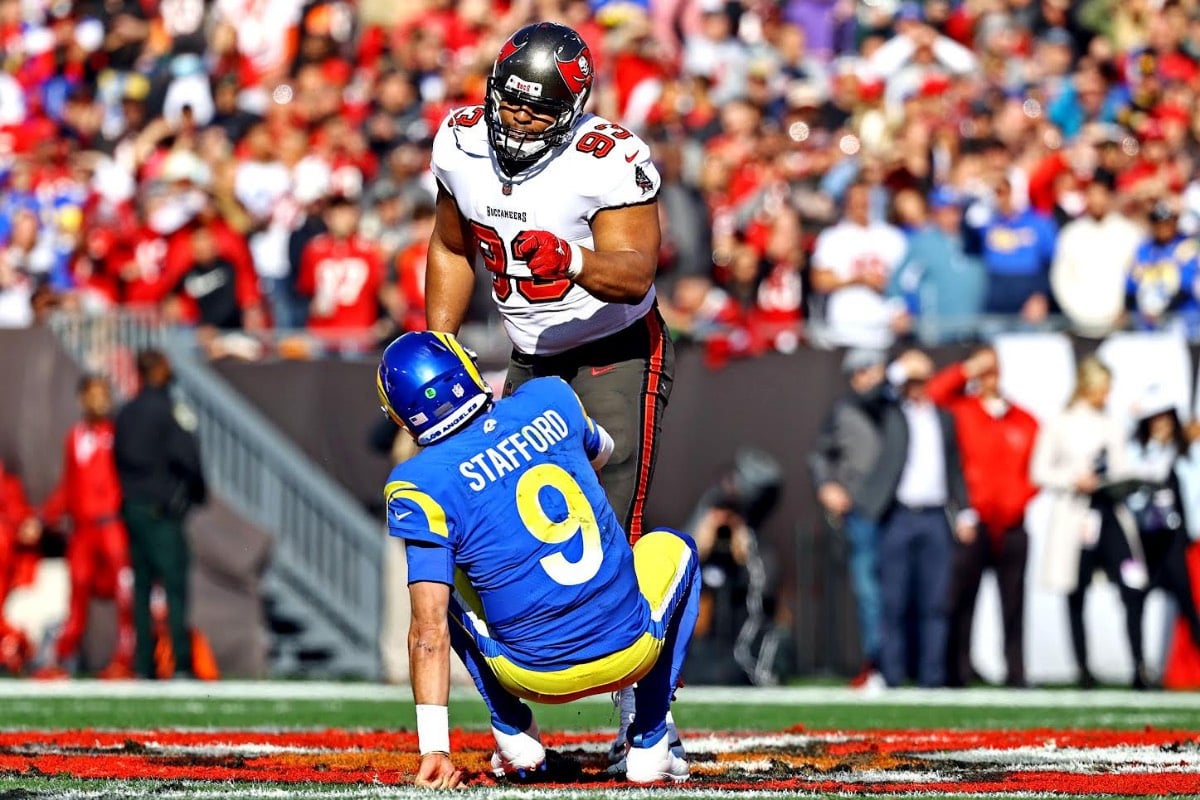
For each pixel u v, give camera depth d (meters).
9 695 32.69
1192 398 39.31
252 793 16.09
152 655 38.81
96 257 48.44
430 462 16.28
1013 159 48.78
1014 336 40.31
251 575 40.38
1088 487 38.62
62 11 61.69
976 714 29.17
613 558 16.58
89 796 15.88
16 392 41.44
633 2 60.06
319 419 42.62
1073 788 17.09
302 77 56.69
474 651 17.14
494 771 17.86
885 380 38.44
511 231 18.23
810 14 62.69
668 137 50.81
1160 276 43.22
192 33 60.78
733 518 38.56
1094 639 39.59
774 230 44.00
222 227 45.75
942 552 37.91
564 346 18.78
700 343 41.66
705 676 37.94
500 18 58.53
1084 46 57.28
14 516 41.16
